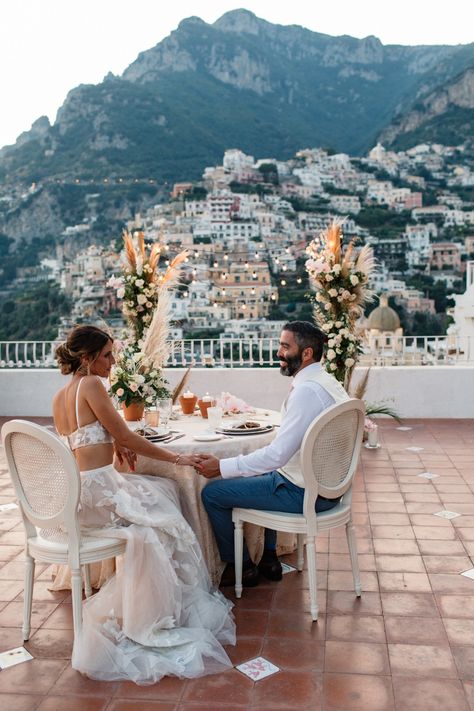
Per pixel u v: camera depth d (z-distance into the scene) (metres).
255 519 2.98
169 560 2.73
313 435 2.75
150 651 2.53
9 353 8.40
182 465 2.96
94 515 2.69
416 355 8.28
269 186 113.81
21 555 3.71
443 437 6.80
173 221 91.00
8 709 2.23
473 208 109.69
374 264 5.79
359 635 2.71
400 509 4.41
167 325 4.03
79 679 2.42
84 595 3.16
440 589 3.14
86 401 2.72
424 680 2.36
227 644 2.65
